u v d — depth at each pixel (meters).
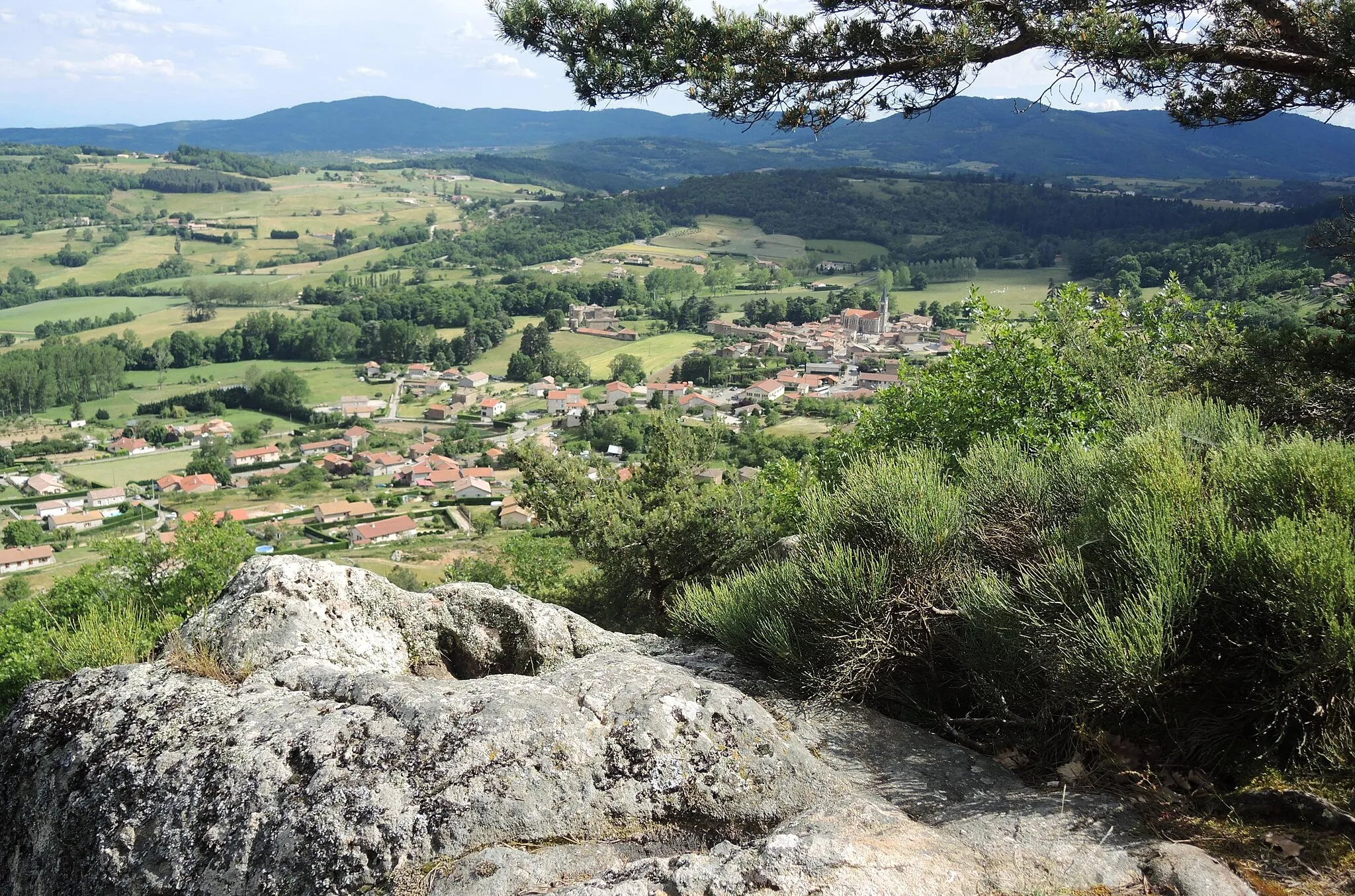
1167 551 3.10
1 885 2.90
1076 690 2.96
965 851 2.44
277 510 83.81
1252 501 3.41
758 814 2.64
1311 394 6.74
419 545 67.25
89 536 76.62
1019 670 3.23
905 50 7.14
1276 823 2.46
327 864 2.44
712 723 2.95
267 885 2.45
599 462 14.30
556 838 2.54
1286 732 2.80
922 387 11.23
